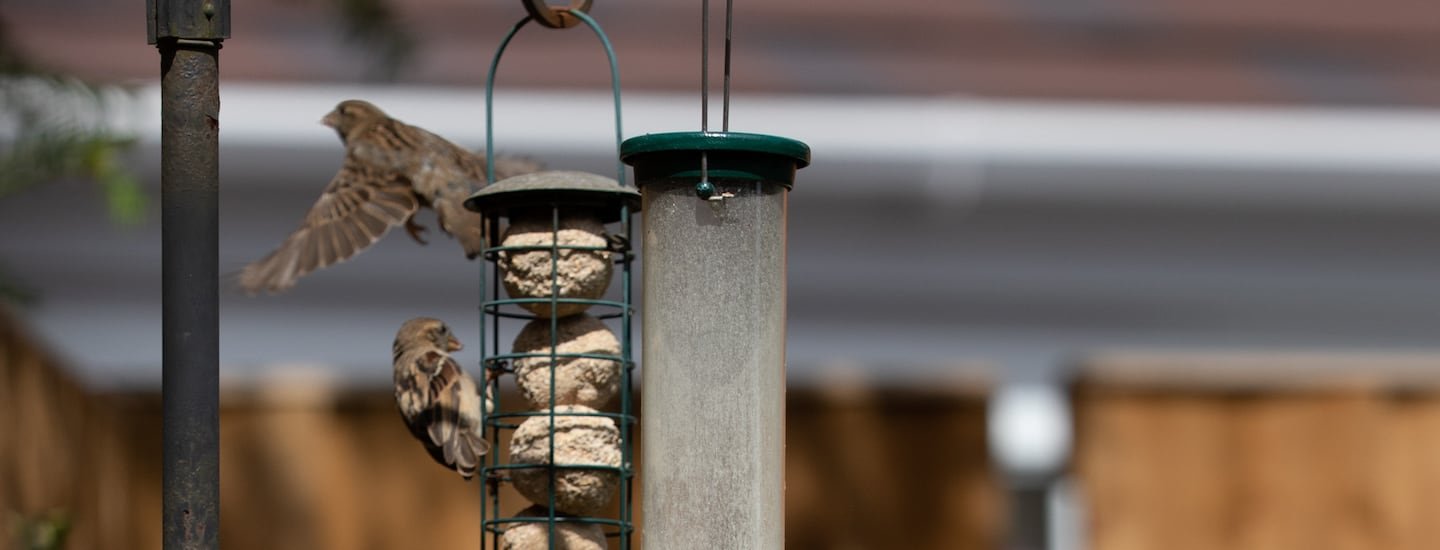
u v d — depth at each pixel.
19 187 12.14
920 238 16.39
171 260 6.70
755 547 7.65
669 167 7.70
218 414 6.70
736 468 7.67
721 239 7.69
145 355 16.00
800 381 14.41
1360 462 14.48
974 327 16.41
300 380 14.21
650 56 16.70
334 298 16.17
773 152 7.69
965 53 16.94
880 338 16.38
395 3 14.76
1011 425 16.25
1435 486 14.42
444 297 16.28
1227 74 16.77
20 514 11.09
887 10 17.70
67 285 16.02
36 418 11.52
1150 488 14.54
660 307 7.72
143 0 17.00
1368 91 16.69
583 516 8.09
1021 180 16.11
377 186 8.62
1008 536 16.12
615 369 8.16
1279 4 17.91
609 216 8.17
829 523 14.30
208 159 6.74
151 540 13.67
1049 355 16.41
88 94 12.22
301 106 15.67
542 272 8.01
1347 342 16.55
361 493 14.15
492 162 8.34
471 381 8.02
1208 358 15.30
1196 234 16.44
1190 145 15.98
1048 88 16.48
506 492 14.16
